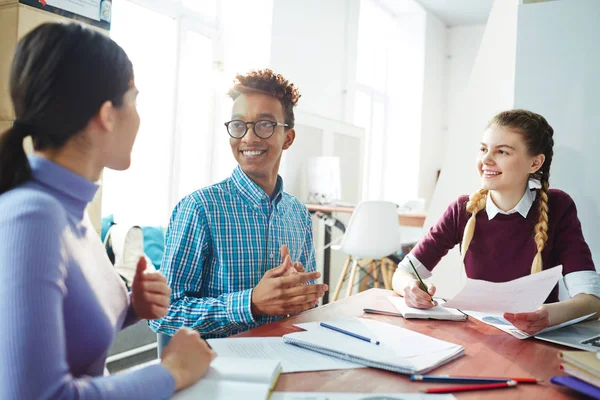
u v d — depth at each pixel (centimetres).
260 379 76
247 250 135
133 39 351
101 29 189
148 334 288
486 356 96
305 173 431
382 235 343
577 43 218
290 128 146
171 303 124
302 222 158
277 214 144
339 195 434
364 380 81
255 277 135
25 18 162
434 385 79
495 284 115
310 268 162
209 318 116
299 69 446
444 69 783
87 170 73
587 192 216
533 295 113
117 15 337
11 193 63
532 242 153
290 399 71
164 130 379
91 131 70
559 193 158
